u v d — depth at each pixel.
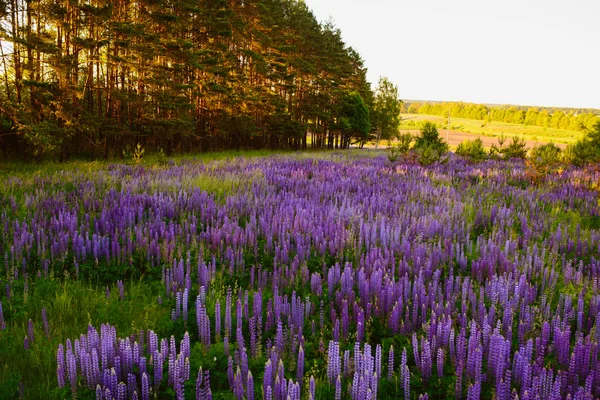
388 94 73.12
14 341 4.33
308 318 5.01
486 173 18.19
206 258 6.91
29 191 11.71
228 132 38.06
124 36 21.73
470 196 12.91
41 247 6.82
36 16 18.66
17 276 5.92
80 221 8.72
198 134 34.97
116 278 6.29
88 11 19.27
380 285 5.33
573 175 17.53
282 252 6.84
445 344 4.14
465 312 4.75
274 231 8.08
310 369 3.96
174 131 26.62
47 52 17.44
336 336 4.33
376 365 3.67
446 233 8.11
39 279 5.85
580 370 3.59
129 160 22.02
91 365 3.51
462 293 5.16
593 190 14.20
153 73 24.61
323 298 5.59
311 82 53.25
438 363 3.72
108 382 3.39
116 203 9.55
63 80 19.78
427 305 4.93
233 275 6.41
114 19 22.08
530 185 15.37
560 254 7.52
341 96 59.62
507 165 22.64
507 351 3.78
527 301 5.20
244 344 4.34
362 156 32.00
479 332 4.04
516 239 7.89
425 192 12.54
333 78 55.06
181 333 4.68
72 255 6.72
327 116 53.00
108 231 7.78
